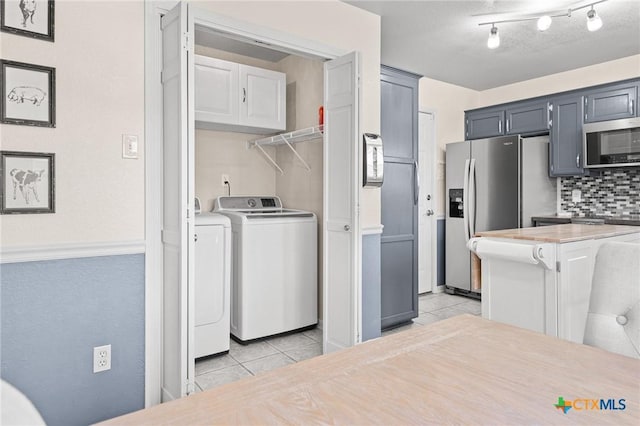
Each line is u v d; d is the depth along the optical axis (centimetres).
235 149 388
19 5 174
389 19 318
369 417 66
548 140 446
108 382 199
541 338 105
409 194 373
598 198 430
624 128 375
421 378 81
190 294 196
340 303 269
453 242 479
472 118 514
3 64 171
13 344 175
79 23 189
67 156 187
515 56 404
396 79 361
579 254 232
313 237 350
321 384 78
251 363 281
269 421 65
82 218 191
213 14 228
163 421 65
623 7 295
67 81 186
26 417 60
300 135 329
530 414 67
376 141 304
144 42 207
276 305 328
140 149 207
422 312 409
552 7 296
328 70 280
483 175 446
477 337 106
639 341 108
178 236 196
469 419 66
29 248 177
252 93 355
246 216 315
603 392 75
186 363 195
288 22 261
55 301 185
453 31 342
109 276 199
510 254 229
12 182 174
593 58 410
